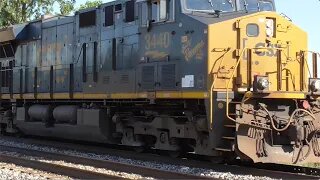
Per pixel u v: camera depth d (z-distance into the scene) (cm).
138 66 1219
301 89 1084
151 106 1221
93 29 1420
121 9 1302
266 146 970
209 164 1082
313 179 897
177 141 1155
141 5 1215
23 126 1739
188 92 1065
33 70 1708
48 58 1641
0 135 1955
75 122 1474
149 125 1211
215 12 1094
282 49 1056
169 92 1115
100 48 1381
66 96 1516
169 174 930
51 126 1605
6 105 1911
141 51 1212
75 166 1077
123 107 1320
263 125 970
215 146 991
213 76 1013
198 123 1041
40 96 1648
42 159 1210
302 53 1090
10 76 1844
